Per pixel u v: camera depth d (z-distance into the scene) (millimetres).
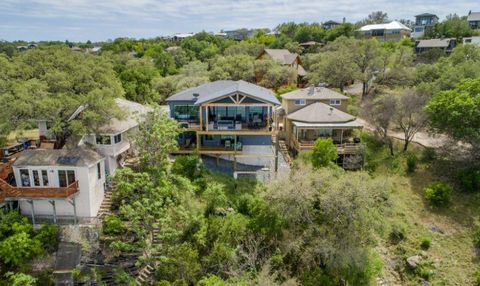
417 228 28781
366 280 23047
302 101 43562
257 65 63406
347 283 22578
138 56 106312
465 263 25672
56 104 25828
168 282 20547
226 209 27234
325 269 22703
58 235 23891
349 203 22344
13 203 25797
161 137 27500
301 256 22609
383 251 27312
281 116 46344
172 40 149875
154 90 54875
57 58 31547
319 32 106125
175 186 26047
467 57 57438
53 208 25594
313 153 33406
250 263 21500
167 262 21641
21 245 21938
